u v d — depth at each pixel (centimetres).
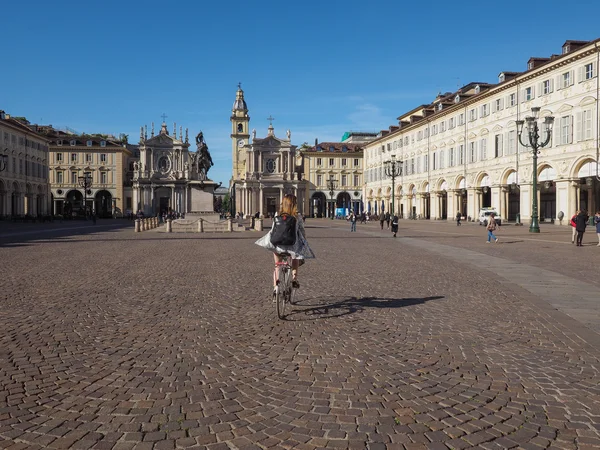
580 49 4247
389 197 8819
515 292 1060
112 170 10469
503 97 5388
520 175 5125
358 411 448
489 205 6203
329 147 11419
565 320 801
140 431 409
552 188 5256
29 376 535
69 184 10356
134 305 912
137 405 459
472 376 540
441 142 6838
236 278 1262
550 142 4703
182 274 1336
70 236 3262
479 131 5866
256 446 386
